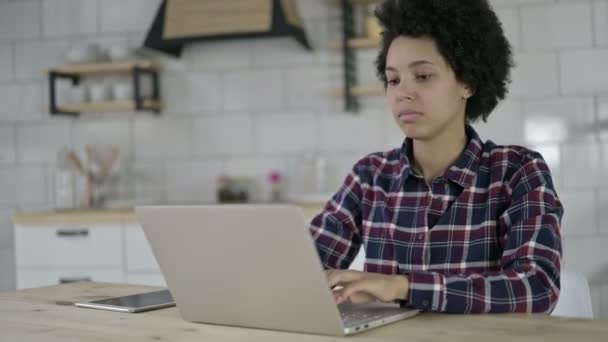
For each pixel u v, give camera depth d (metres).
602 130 3.33
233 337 1.10
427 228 1.45
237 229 1.08
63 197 3.78
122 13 3.87
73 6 3.94
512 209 1.37
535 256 1.26
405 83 1.38
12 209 4.05
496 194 1.41
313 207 3.18
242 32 3.45
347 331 1.07
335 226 1.61
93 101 3.73
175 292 1.22
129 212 3.35
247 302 1.14
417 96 1.38
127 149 3.89
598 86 3.33
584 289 1.50
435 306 1.18
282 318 1.11
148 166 3.86
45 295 1.60
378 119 3.55
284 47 3.67
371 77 3.56
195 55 3.79
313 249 1.03
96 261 3.34
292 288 1.08
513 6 3.39
